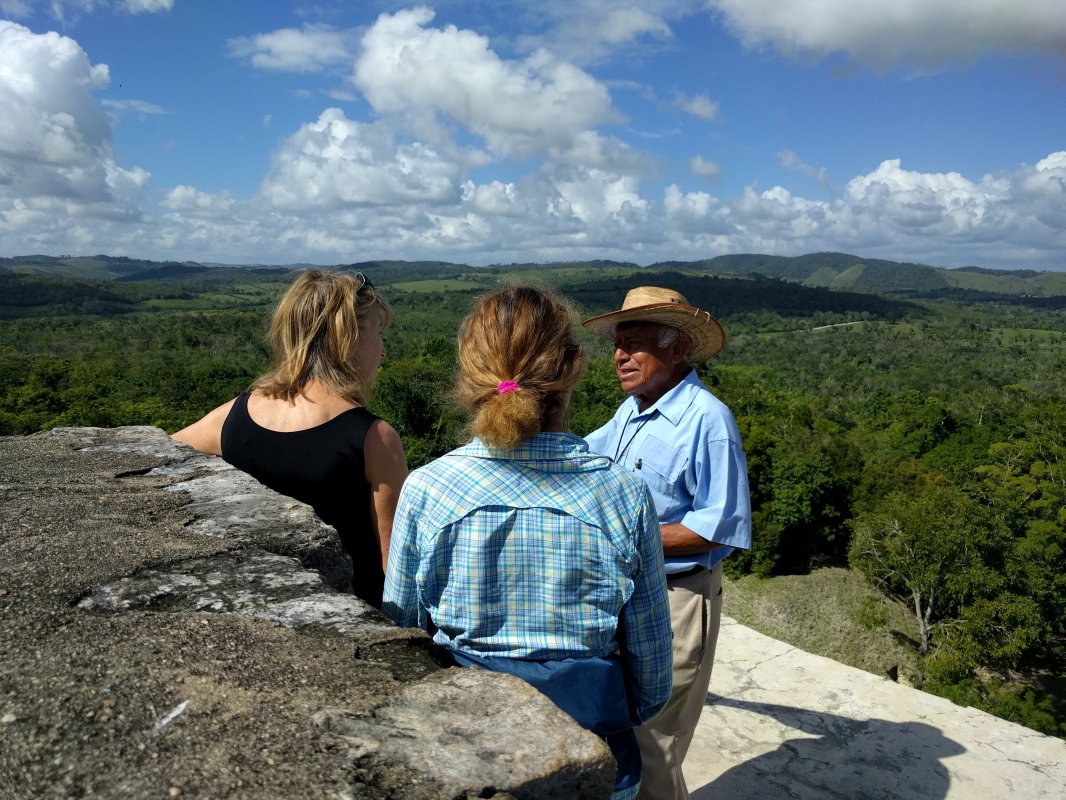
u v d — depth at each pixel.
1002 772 2.79
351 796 0.74
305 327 1.72
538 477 1.18
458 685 1.01
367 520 1.74
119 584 1.24
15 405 37.59
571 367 1.20
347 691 0.96
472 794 0.77
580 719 1.16
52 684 0.89
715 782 2.74
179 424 36.19
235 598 1.23
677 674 2.11
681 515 2.21
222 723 0.84
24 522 1.51
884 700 3.33
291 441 1.68
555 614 1.17
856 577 27.20
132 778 0.74
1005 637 20.97
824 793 2.68
